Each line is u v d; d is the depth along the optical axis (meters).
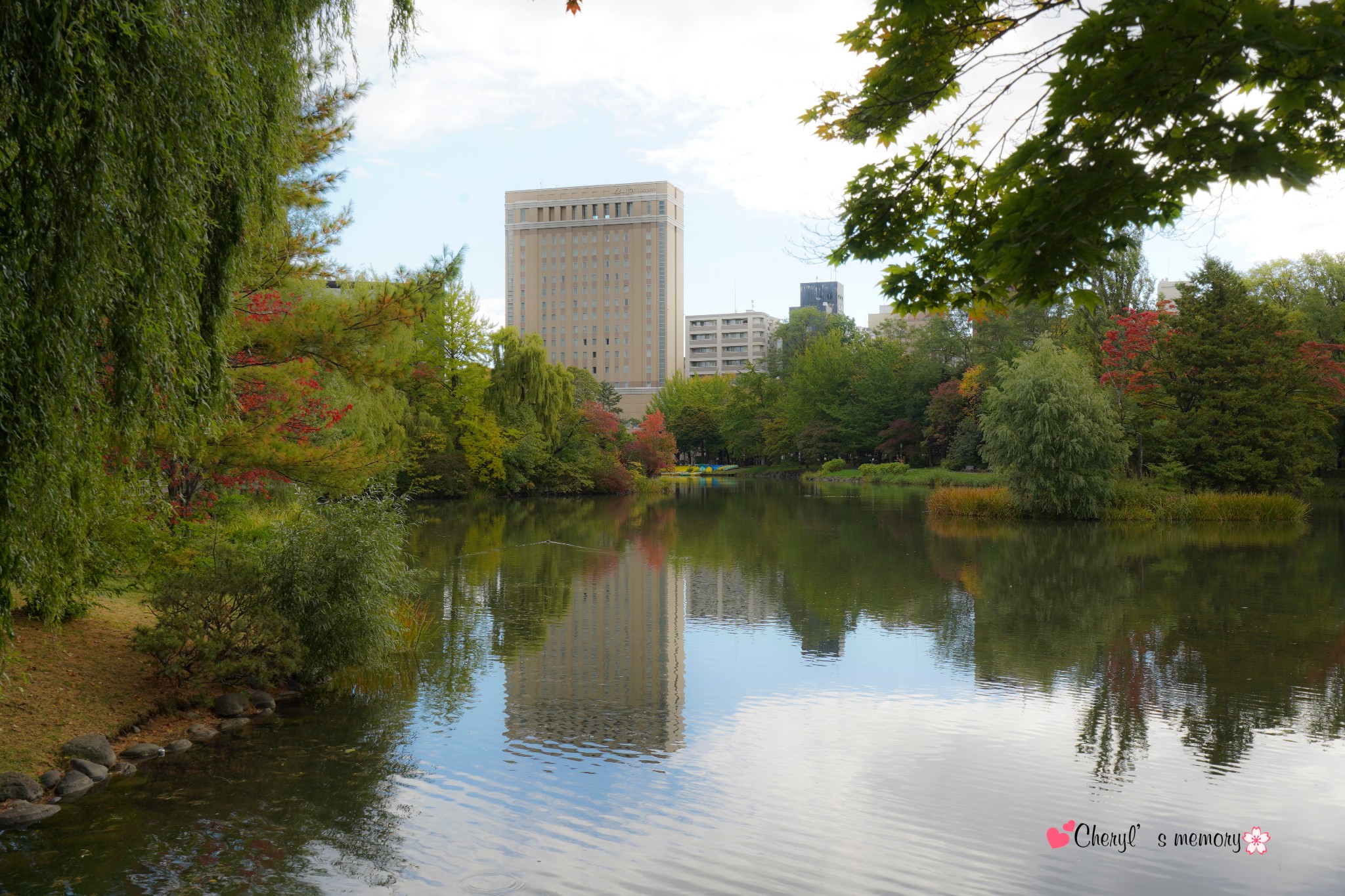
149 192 5.93
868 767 8.73
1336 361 45.47
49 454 5.46
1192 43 3.98
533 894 6.18
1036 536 30.33
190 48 6.03
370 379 12.57
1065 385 34.62
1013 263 4.90
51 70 5.23
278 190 8.38
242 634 10.95
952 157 6.00
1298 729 9.88
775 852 6.89
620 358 143.12
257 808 7.59
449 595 18.48
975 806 7.79
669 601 17.92
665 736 9.66
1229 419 39.22
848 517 38.72
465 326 46.81
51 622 9.55
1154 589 19.36
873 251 6.27
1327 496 48.81
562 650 13.66
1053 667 12.67
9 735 8.29
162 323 6.14
